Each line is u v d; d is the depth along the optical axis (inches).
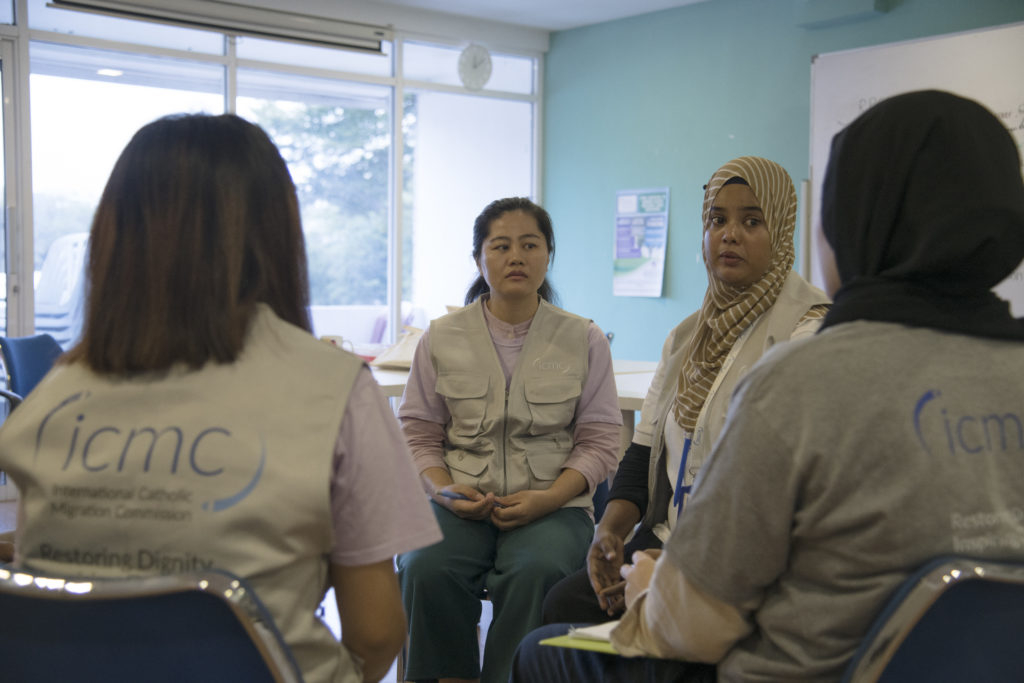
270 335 37.9
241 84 226.5
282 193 40.1
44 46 197.2
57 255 200.1
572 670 48.2
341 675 37.8
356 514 37.5
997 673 34.5
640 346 252.4
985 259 36.1
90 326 37.4
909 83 184.2
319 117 240.8
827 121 196.5
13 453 36.4
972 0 182.5
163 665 33.1
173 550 34.4
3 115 191.9
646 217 248.7
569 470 81.5
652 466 69.8
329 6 231.8
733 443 36.7
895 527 33.9
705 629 38.0
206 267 36.9
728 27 228.5
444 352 85.0
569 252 269.4
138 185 37.5
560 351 84.3
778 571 36.8
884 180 37.6
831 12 201.5
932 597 31.8
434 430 86.6
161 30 212.1
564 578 70.1
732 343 65.0
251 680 33.0
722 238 64.8
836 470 34.5
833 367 35.5
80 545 35.0
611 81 256.1
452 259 265.4
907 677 33.9
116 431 35.7
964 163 36.2
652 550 55.5
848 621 35.0
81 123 202.8
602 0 235.8
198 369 36.5
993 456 34.9
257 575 34.4
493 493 81.2
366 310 253.3
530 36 266.5
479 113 266.8
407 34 248.4
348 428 37.1
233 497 34.5
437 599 75.3
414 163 256.7
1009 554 34.5
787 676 36.7
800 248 204.2
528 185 277.7
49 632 33.0
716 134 232.5
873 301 37.0
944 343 35.9
